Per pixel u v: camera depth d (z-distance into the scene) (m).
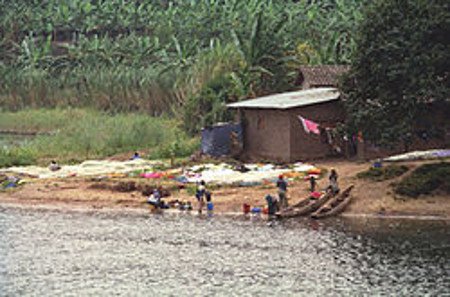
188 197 62.88
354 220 55.53
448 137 70.50
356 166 67.50
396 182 60.44
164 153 83.31
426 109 60.06
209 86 97.44
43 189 67.00
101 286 40.22
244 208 58.62
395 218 55.97
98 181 68.94
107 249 47.97
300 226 53.66
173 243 49.22
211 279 41.28
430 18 57.25
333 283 40.16
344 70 91.88
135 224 55.28
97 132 93.00
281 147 73.25
